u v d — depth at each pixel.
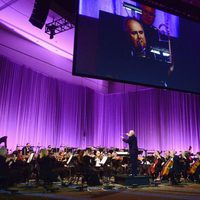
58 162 9.20
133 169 9.30
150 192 7.55
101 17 9.34
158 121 16.75
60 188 8.24
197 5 12.13
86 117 16.92
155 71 9.95
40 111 13.88
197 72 10.82
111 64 9.18
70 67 16.59
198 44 11.16
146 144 16.89
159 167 11.18
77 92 16.52
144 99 17.50
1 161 7.43
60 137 14.94
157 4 11.05
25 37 13.77
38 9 10.70
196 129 15.69
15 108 12.58
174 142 16.05
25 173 9.03
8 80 12.35
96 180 9.05
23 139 12.76
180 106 16.30
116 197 6.46
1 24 12.53
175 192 7.62
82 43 8.78
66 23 13.09
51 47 15.18
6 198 6.04
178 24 10.91
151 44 10.12
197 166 11.18
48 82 14.66
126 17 9.86
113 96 18.86
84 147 16.42
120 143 17.80
